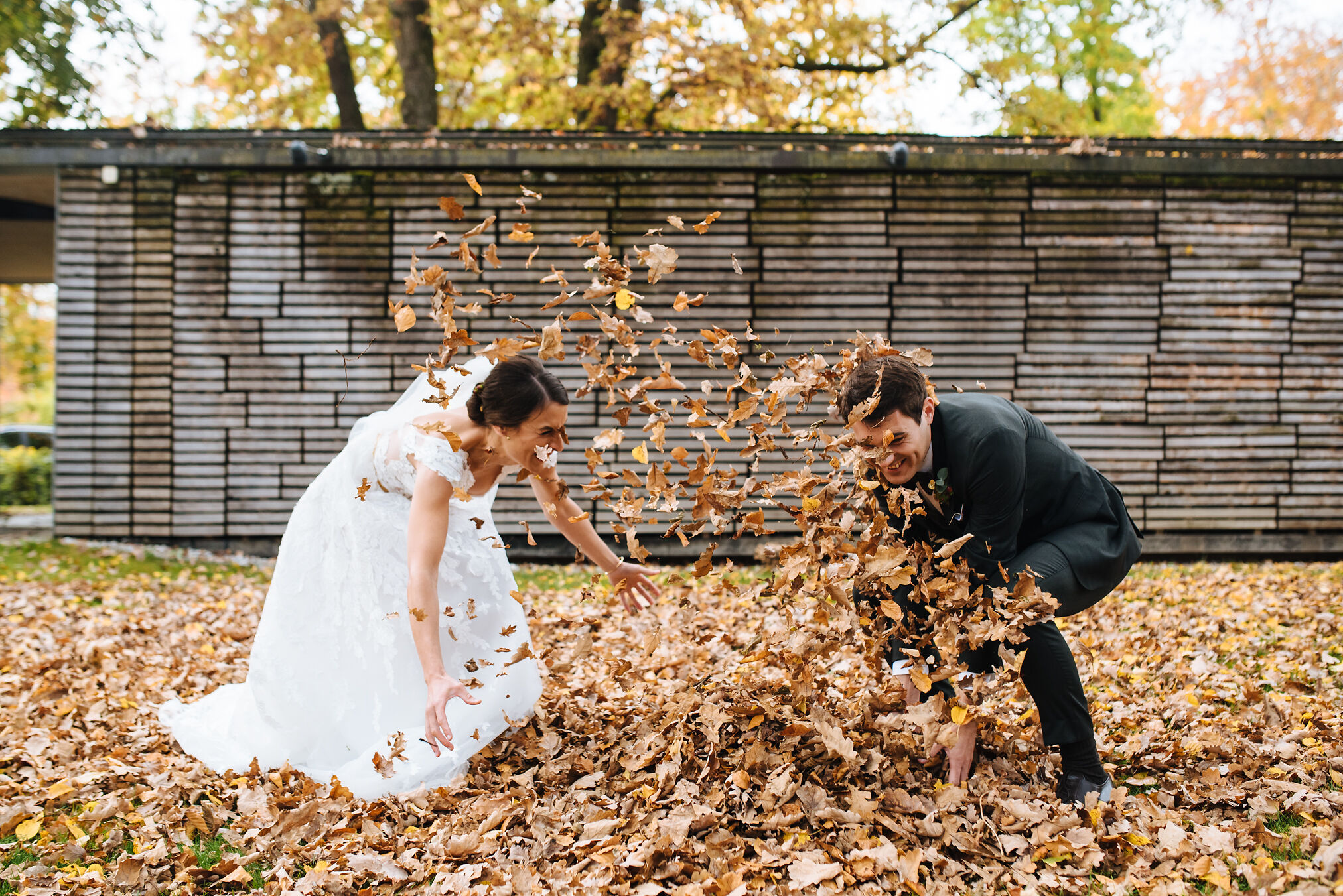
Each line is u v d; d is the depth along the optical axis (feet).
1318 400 26.11
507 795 7.93
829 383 7.89
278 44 41.19
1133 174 25.95
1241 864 6.39
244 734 9.49
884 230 25.95
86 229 25.95
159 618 17.54
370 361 26.11
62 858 7.28
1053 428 26.02
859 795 7.25
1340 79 52.70
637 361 25.46
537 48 41.83
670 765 7.94
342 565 9.08
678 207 25.88
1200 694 10.75
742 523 7.74
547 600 18.81
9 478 47.44
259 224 26.04
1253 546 26.05
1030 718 8.98
